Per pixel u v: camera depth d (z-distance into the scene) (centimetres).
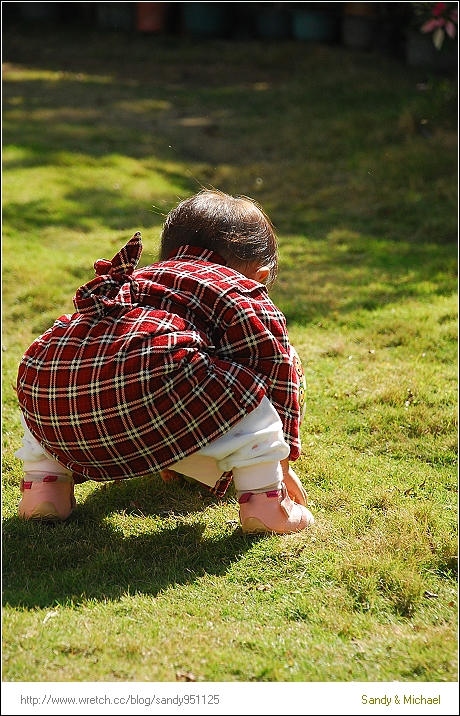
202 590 224
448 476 299
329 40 1266
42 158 778
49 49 1322
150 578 231
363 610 217
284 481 262
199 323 241
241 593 223
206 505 277
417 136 841
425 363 402
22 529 252
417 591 223
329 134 884
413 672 195
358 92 1012
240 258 262
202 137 911
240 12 1380
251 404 234
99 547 246
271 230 275
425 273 536
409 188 732
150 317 233
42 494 255
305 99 1020
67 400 230
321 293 505
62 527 255
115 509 272
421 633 208
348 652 200
